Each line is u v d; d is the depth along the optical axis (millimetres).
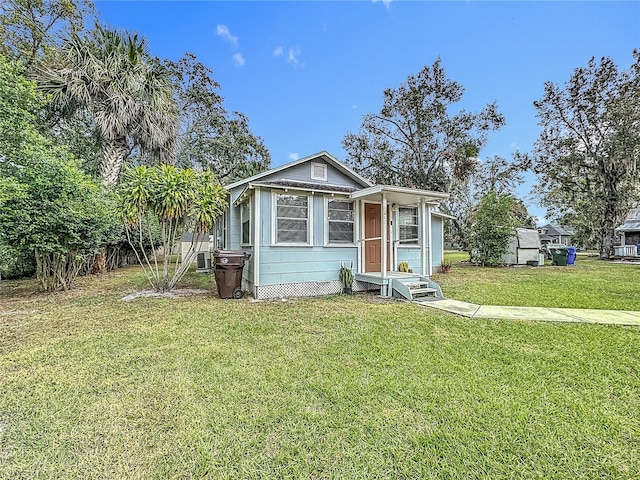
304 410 2455
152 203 7227
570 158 18891
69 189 7250
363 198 8242
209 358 3504
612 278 10391
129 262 16219
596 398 2609
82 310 5906
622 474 1800
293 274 7598
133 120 11141
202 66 17953
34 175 6766
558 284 9133
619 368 3172
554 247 19328
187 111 17094
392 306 6250
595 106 17688
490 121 18125
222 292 7121
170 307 6164
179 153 14891
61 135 12008
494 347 3793
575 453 1970
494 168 20344
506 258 15578
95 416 2383
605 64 17156
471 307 6098
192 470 1861
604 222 19172
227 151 18734
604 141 17531
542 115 19484
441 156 18422
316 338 4203
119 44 11141
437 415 2373
